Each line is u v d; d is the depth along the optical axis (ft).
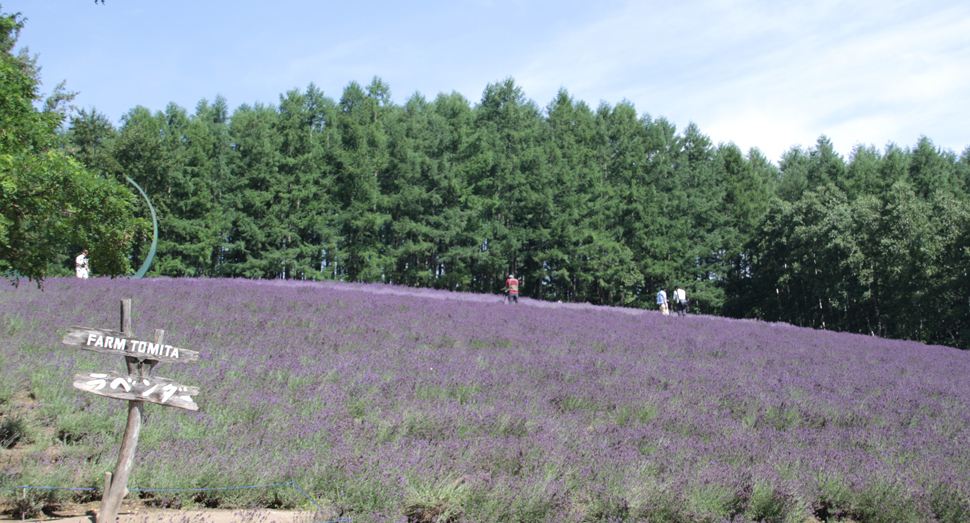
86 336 12.22
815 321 204.64
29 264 15.30
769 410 28.60
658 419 25.14
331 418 21.07
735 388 33.19
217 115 279.49
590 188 206.69
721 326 80.69
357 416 22.56
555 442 19.84
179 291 58.39
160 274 165.48
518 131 208.85
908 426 28.40
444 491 15.34
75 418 19.21
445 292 113.39
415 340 42.96
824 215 188.14
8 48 75.51
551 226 188.75
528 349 42.57
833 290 172.76
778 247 207.72
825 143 286.66
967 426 28.71
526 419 22.76
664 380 33.63
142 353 12.92
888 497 17.83
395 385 26.63
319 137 210.79
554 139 221.46
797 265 186.70
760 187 256.32
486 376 29.99
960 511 17.29
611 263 192.44
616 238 213.46
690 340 57.11
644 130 251.80
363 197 186.29
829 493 18.28
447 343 42.93
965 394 39.42
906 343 91.04
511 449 18.66
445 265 202.49
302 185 186.91
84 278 67.46
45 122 15.64
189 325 39.73
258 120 214.90
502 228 186.60
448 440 19.51
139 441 17.47
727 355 50.01
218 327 40.22
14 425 18.29
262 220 181.57
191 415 20.12
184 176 181.57
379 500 14.65
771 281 216.54
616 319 75.15
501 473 17.04
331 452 17.08
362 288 97.96
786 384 36.99
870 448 23.61
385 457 16.72
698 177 239.71
